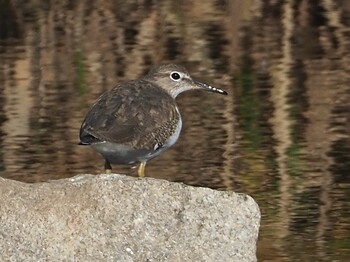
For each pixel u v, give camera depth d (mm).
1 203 9898
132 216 9906
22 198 9953
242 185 14719
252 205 10086
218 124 17297
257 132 16953
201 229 9953
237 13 23984
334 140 16484
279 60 21188
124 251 9789
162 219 9938
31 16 23594
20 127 17078
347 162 15500
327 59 21250
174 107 12430
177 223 9945
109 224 9859
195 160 15633
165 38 22625
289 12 23812
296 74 20219
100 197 9953
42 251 9719
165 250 9828
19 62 20781
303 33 22938
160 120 12102
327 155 15836
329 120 17469
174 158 15719
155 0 24484
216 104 18359
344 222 13250
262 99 18688
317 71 20406
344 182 14703
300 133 16828
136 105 12023
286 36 22766
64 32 22828
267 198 14172
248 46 22156
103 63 20906
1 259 9648
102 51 21688
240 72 20438
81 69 20484
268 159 15688
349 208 13719
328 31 22969
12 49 21656
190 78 13484
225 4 24328
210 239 9930
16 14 23703
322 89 19219
